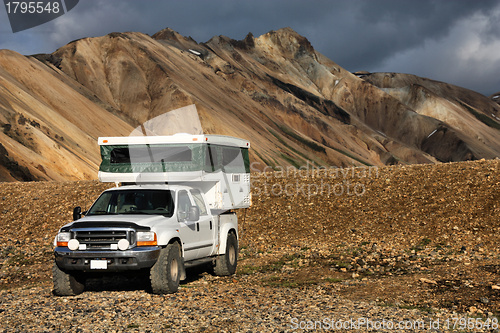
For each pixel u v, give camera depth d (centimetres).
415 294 954
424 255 1350
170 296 925
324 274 1177
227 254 1202
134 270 923
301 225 1823
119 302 883
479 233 1541
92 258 916
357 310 827
